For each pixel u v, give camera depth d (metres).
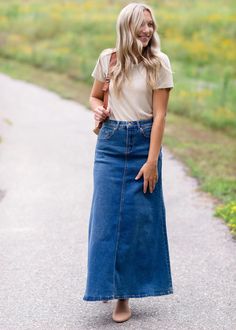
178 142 11.92
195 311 4.73
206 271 5.54
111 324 4.55
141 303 4.89
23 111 15.45
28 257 5.97
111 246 4.44
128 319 4.61
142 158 4.48
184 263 5.75
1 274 5.55
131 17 4.32
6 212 7.48
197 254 5.98
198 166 9.82
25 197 8.14
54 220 7.16
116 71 4.39
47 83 20.39
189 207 7.62
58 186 8.70
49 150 11.09
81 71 21.34
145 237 4.52
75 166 9.92
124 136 4.45
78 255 6.01
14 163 10.08
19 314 4.75
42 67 23.77
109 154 4.51
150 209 4.53
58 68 22.94
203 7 32.41
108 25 28.34
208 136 12.89
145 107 4.45
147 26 4.38
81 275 5.49
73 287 5.23
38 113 15.17
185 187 8.60
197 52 23.22
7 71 23.05
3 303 4.95
